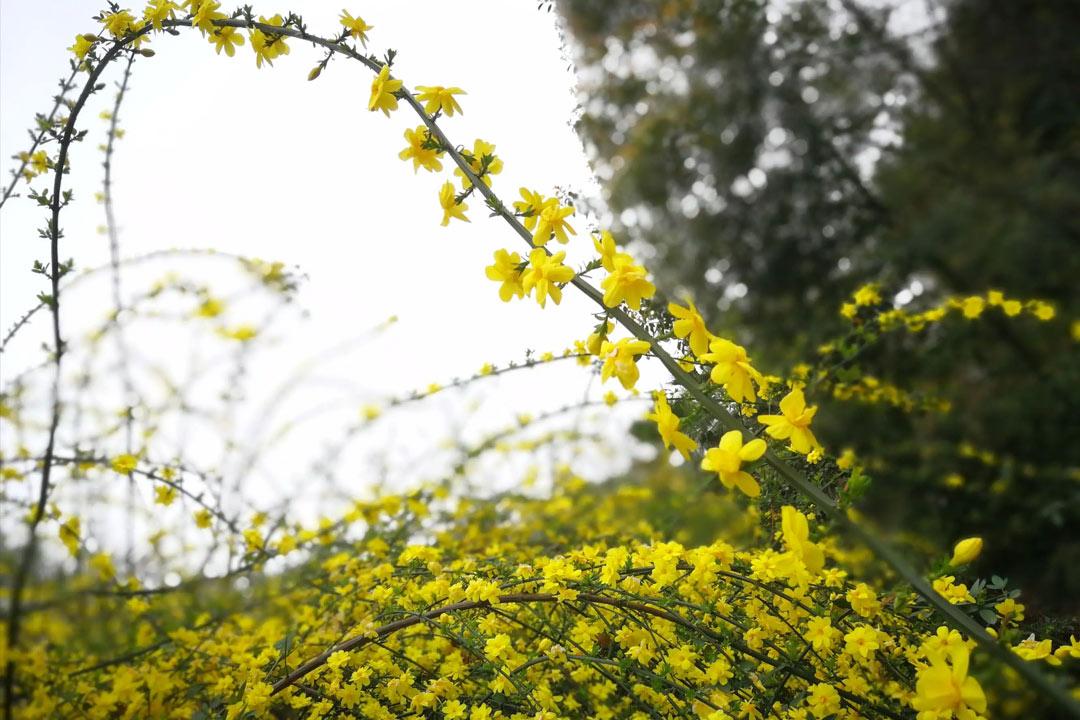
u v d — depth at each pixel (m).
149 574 1.38
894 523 1.58
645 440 2.08
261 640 1.15
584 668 0.94
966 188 2.07
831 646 0.85
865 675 0.85
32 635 0.99
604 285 0.70
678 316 0.71
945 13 2.14
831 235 2.13
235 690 0.97
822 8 2.15
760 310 2.13
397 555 1.31
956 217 1.97
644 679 0.86
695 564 0.84
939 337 1.75
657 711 0.85
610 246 0.71
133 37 1.04
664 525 1.52
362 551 1.40
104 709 0.97
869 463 1.60
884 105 2.16
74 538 1.06
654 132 2.02
